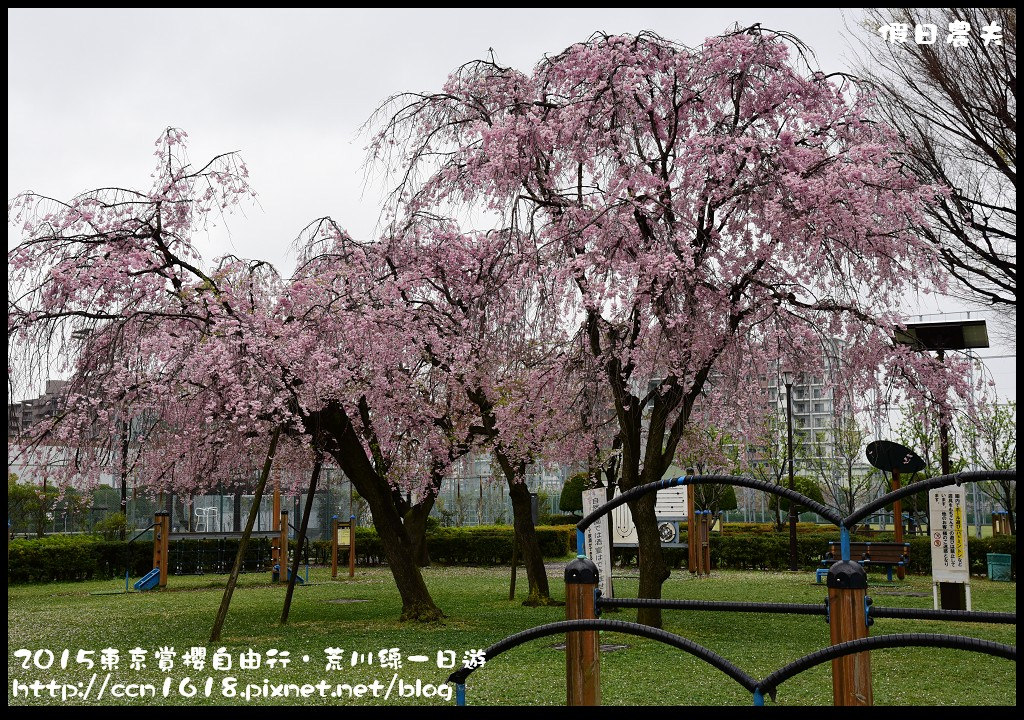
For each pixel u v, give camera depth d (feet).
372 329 35.32
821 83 34.12
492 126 34.88
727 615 40.96
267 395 33.42
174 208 36.88
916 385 33.01
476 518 131.95
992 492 78.48
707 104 34.55
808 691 23.21
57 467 36.65
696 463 48.11
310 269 39.83
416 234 40.40
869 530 82.89
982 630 36.37
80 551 70.79
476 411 44.45
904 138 37.32
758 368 36.42
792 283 33.45
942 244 40.01
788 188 30.55
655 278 31.04
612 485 42.50
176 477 47.50
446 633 34.58
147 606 48.96
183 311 35.63
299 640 33.42
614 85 33.14
